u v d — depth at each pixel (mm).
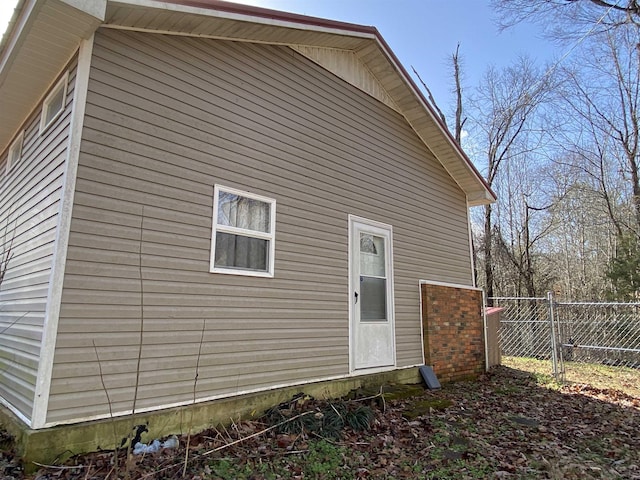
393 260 7012
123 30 4023
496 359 10086
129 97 3973
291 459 3584
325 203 5938
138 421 3617
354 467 3566
